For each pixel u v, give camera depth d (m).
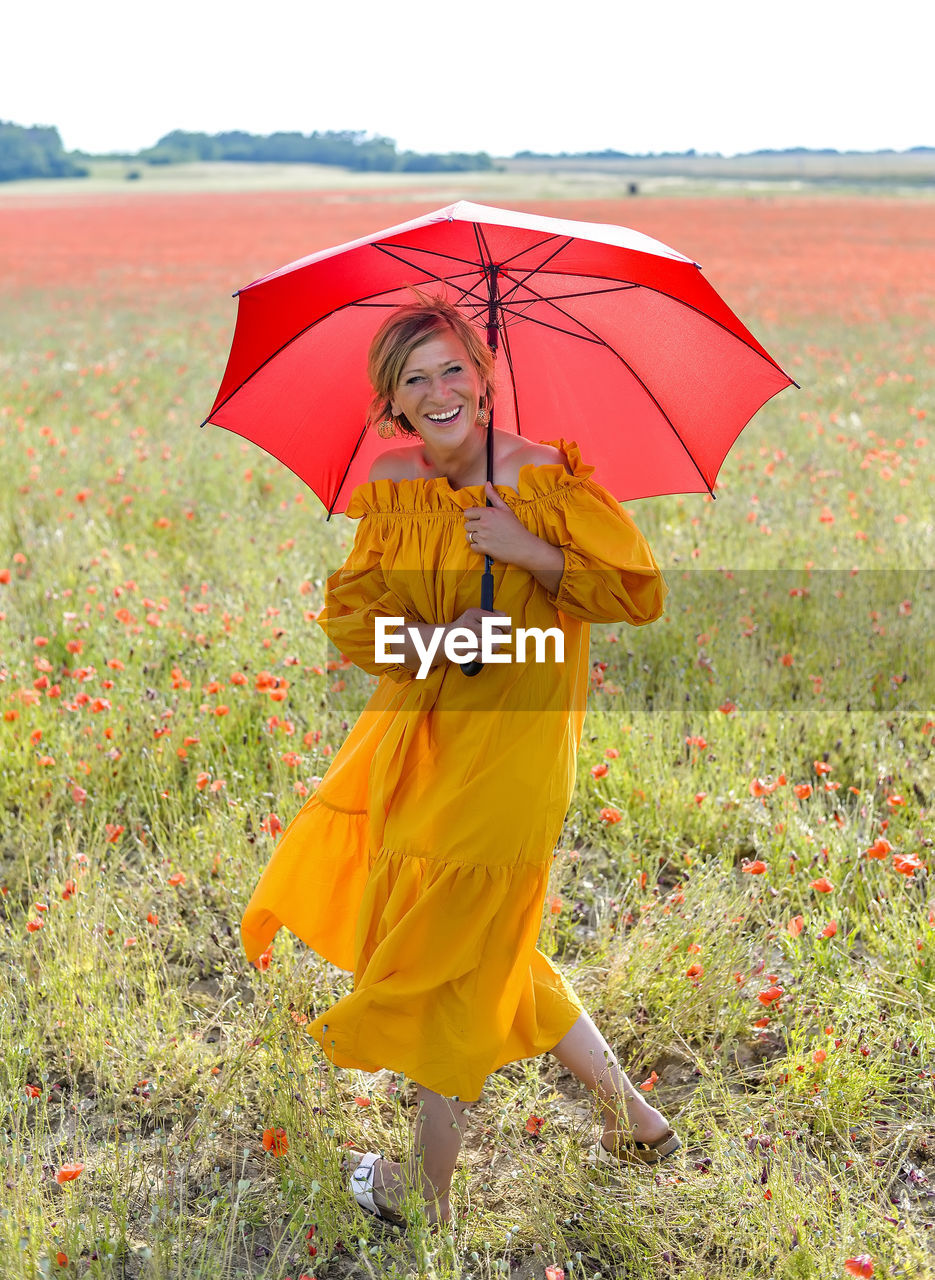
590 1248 2.23
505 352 2.54
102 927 2.94
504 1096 2.61
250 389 2.39
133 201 72.12
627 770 3.88
